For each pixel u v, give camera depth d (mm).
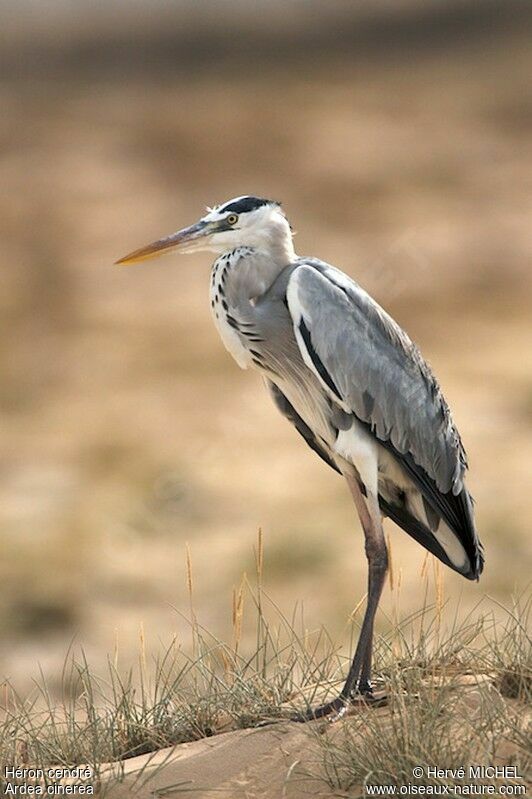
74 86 39812
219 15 47188
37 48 44125
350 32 44094
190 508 16859
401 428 6812
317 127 34875
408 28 43562
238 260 6918
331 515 16391
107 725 6262
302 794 5402
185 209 30281
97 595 14219
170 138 34375
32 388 22031
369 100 36969
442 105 36281
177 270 27781
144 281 27250
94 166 32688
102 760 6035
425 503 6977
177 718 6289
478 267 27094
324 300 6723
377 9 45812
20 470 18562
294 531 15727
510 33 42250
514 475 17344
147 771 5680
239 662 6828
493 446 18547
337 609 13297
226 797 5445
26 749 6121
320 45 43000
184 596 14172
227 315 6969
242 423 20172
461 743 5449
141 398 21438
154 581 14625
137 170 32469
